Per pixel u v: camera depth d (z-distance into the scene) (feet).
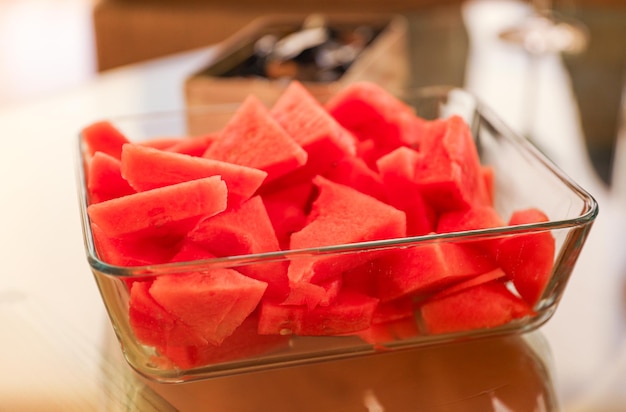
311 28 3.34
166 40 5.23
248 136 1.59
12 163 2.37
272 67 2.85
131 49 5.28
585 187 2.17
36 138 2.52
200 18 5.17
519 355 1.63
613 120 2.59
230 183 1.47
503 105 2.72
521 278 1.51
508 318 1.54
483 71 3.05
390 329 1.51
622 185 2.18
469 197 1.61
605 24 3.54
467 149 1.65
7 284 1.84
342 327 1.47
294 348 1.49
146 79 2.97
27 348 1.66
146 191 1.42
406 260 1.44
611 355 1.64
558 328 1.71
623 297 1.79
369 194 1.64
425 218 1.61
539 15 3.59
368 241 1.47
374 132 1.84
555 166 1.67
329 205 1.53
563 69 3.05
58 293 1.82
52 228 2.06
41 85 6.41
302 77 2.80
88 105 2.73
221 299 1.37
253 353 1.47
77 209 2.15
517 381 1.56
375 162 1.78
